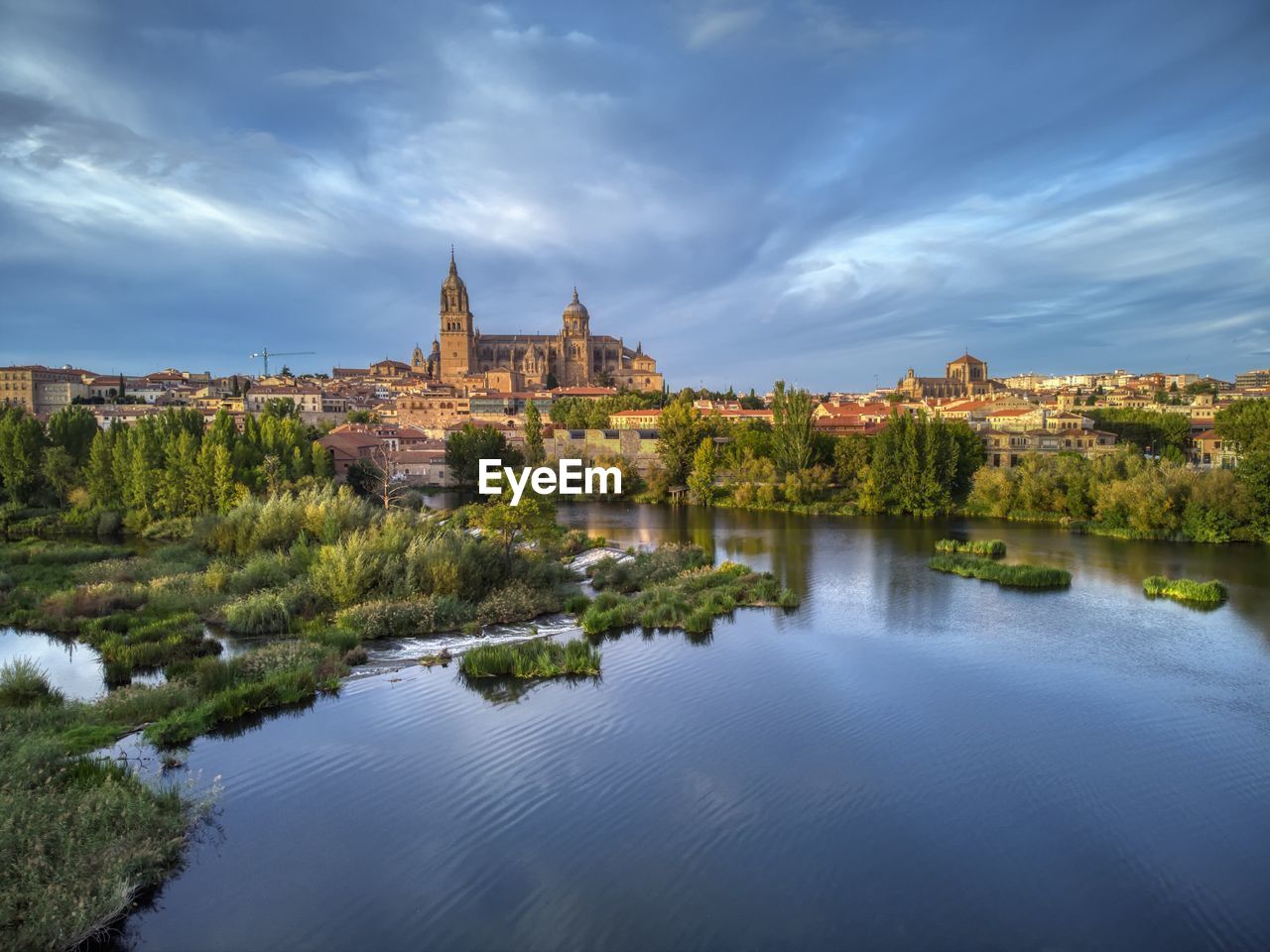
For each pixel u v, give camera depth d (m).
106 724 36.47
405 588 57.19
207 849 27.30
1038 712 39.78
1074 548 86.75
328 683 41.94
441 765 33.66
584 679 43.97
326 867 26.41
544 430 189.75
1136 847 28.31
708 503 136.38
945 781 32.62
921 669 45.97
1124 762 34.53
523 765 33.75
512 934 23.28
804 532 103.19
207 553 79.31
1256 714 39.66
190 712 37.75
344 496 84.81
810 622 56.22
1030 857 27.62
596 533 102.88
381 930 23.36
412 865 26.62
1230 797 31.62
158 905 24.36
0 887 22.55
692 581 66.75
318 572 58.44
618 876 26.19
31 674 41.00
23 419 119.81
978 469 125.69
